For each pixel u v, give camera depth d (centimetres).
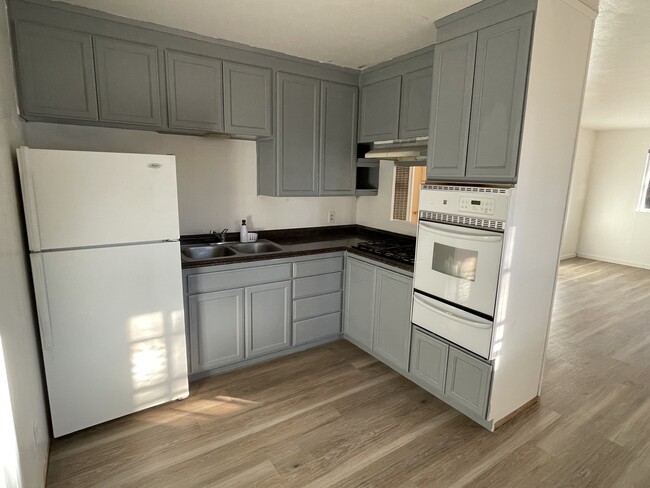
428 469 191
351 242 338
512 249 199
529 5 178
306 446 206
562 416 237
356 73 329
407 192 341
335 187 341
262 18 225
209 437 211
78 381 202
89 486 176
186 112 257
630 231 646
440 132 229
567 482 185
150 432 214
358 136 343
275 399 249
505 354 214
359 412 237
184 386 242
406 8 208
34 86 207
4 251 138
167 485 178
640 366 301
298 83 302
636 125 591
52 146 242
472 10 203
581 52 206
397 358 275
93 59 222
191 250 293
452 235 218
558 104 202
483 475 188
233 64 270
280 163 306
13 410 130
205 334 261
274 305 290
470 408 223
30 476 149
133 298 212
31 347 174
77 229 190
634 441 215
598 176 678
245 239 322
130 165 201
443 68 224
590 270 613
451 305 225
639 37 241
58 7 208
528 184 198
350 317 322
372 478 185
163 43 242
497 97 195
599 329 374
